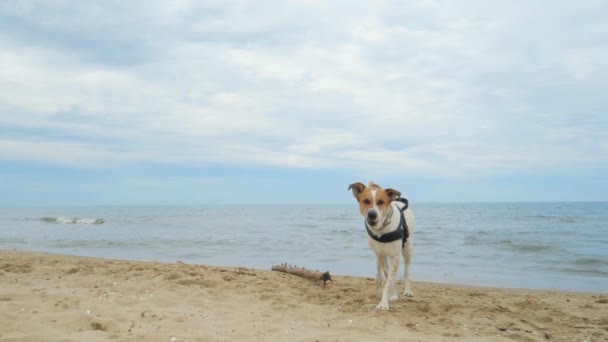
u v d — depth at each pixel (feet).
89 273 26.99
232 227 96.78
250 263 42.91
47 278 25.46
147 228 93.45
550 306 22.06
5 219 141.28
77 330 15.01
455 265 42.04
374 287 26.17
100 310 17.90
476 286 30.86
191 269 28.66
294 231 82.58
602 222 104.17
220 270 28.76
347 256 47.93
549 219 120.88
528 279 34.63
